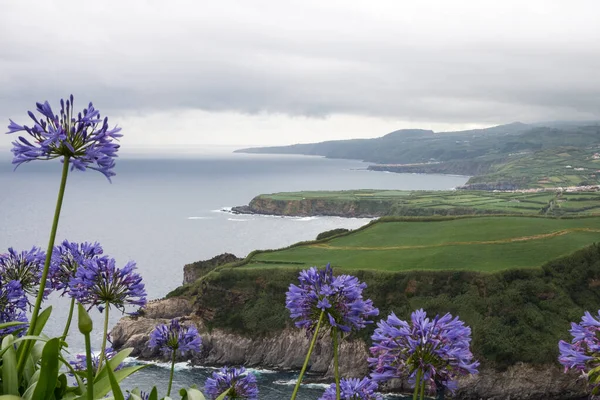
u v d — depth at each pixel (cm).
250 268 10331
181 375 7788
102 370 627
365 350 8331
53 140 542
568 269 10219
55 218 564
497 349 8531
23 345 601
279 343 9012
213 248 19388
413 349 580
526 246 11338
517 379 8169
